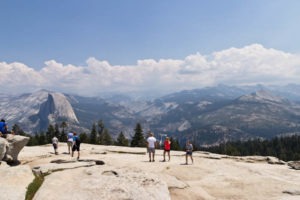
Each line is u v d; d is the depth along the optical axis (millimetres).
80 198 17406
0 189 18453
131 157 37875
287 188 23828
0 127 29734
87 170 24219
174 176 26812
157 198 18250
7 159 28250
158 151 50500
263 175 29469
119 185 19438
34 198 17609
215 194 22531
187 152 32375
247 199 21375
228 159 44719
